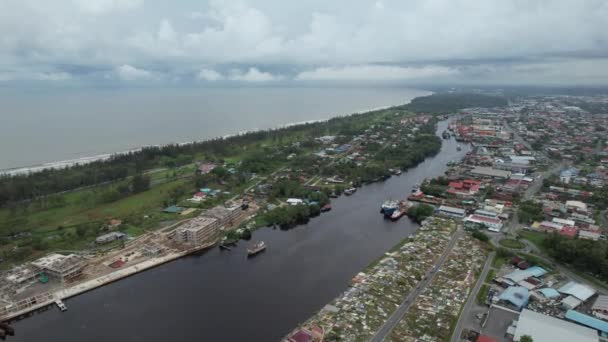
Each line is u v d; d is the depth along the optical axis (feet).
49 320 554.05
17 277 641.81
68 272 650.02
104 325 540.11
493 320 517.96
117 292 624.59
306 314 557.33
